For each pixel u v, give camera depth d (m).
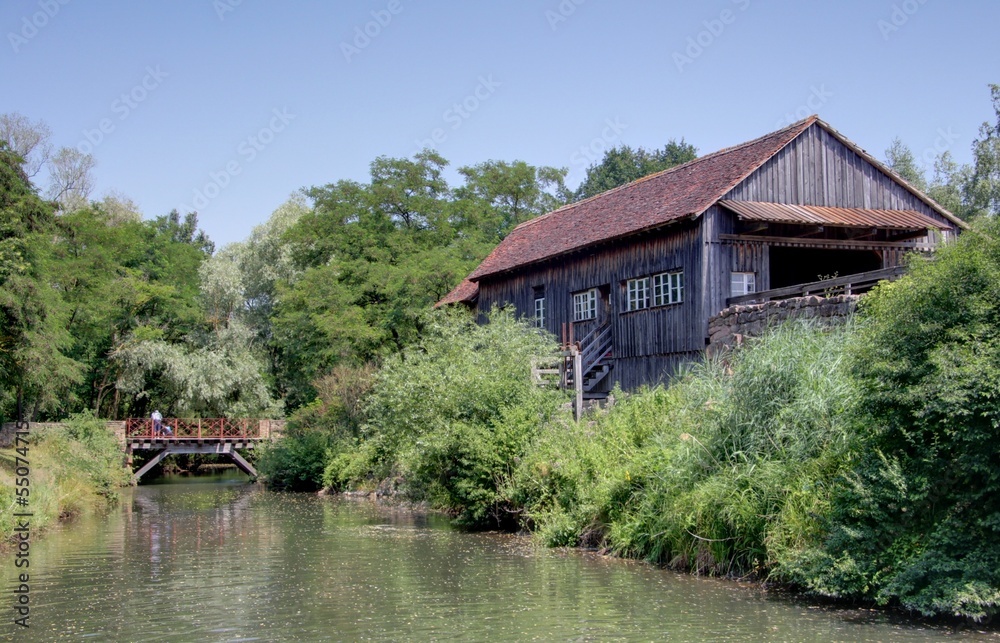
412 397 23.14
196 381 44.94
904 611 10.86
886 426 11.46
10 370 26.56
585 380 25.47
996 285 10.97
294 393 52.88
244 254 54.38
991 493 10.47
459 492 20.48
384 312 40.62
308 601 12.32
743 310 20.05
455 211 47.81
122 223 49.19
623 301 25.23
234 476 49.97
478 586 13.20
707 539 13.48
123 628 10.84
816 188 23.08
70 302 40.84
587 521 17.02
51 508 22.88
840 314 16.52
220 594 12.92
